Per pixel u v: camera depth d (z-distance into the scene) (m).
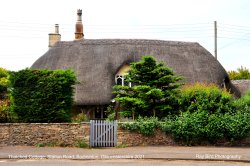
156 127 23.17
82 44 38.25
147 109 25.09
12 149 20.94
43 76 23.64
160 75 25.89
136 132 22.89
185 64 36.62
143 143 22.97
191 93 25.72
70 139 22.44
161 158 17.62
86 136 22.44
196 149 21.22
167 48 38.09
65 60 36.69
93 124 22.55
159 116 25.39
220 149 21.36
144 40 39.75
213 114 23.92
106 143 22.52
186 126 22.98
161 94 24.55
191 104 25.02
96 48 37.38
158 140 23.19
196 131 23.02
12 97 23.61
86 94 32.88
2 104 24.77
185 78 32.53
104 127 22.62
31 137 22.47
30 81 23.53
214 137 23.30
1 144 22.34
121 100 24.89
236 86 40.62
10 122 23.73
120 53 36.41
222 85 36.56
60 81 23.70
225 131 23.25
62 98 23.80
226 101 25.31
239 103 25.53
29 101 23.38
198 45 40.00
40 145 22.31
